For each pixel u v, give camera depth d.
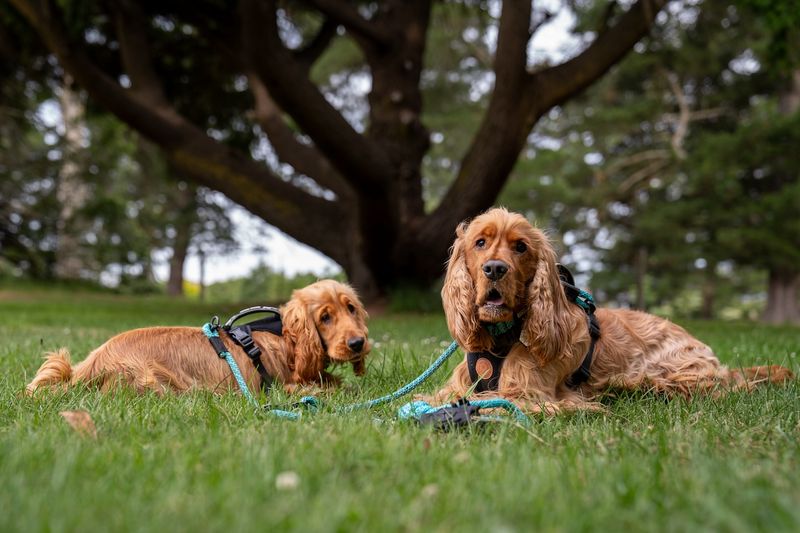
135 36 14.46
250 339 4.13
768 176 27.69
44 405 3.35
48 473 2.17
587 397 4.00
